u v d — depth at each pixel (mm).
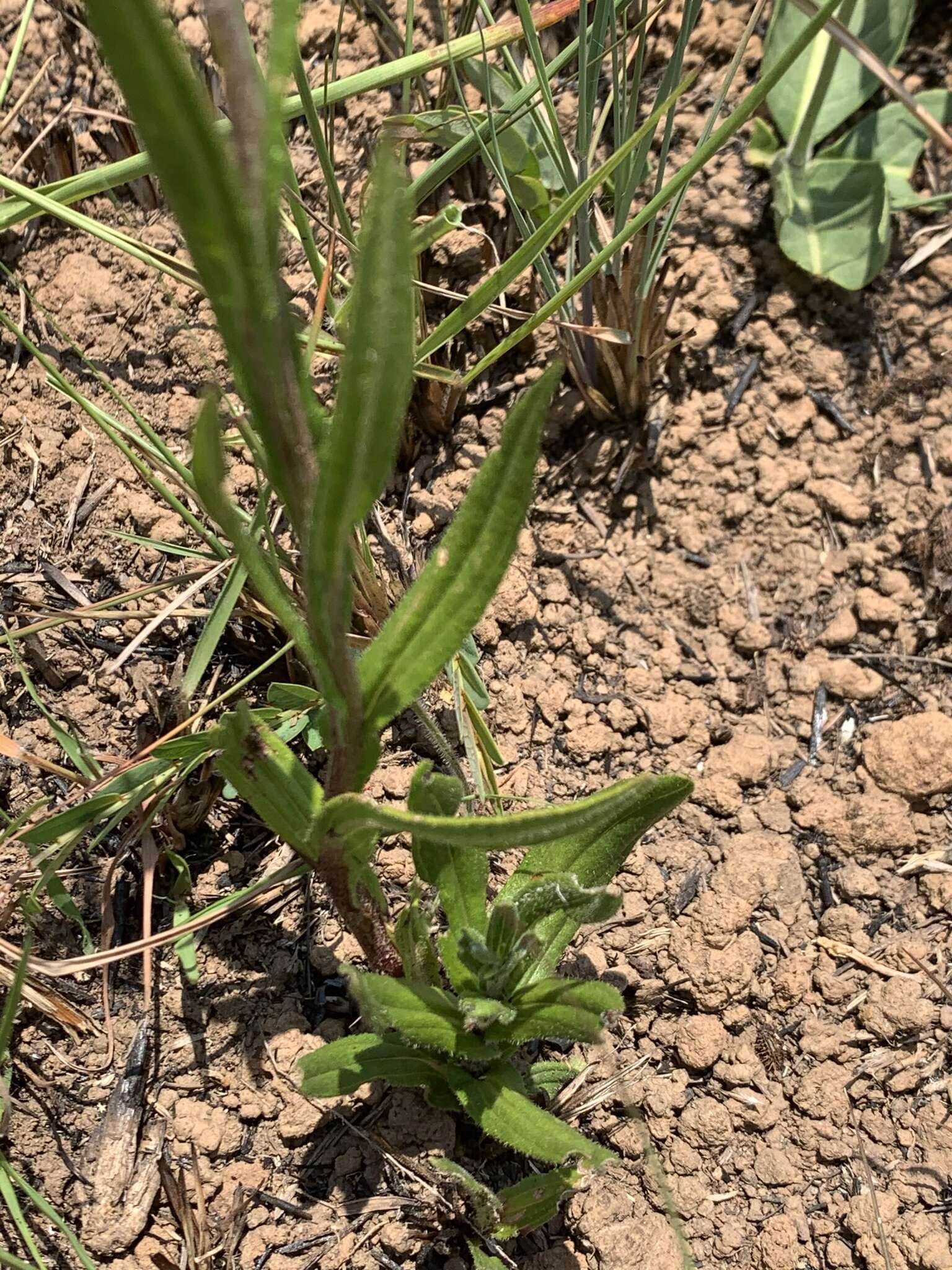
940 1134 281
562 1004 229
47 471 337
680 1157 283
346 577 166
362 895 242
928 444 343
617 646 332
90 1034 285
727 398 348
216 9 116
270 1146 279
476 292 249
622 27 346
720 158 366
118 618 298
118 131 354
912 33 385
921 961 297
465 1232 268
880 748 314
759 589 336
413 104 361
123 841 289
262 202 125
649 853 311
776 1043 293
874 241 344
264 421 152
